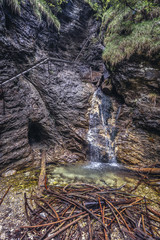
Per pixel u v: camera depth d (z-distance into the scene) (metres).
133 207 2.51
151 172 3.88
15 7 4.66
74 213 2.32
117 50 5.39
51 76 6.34
